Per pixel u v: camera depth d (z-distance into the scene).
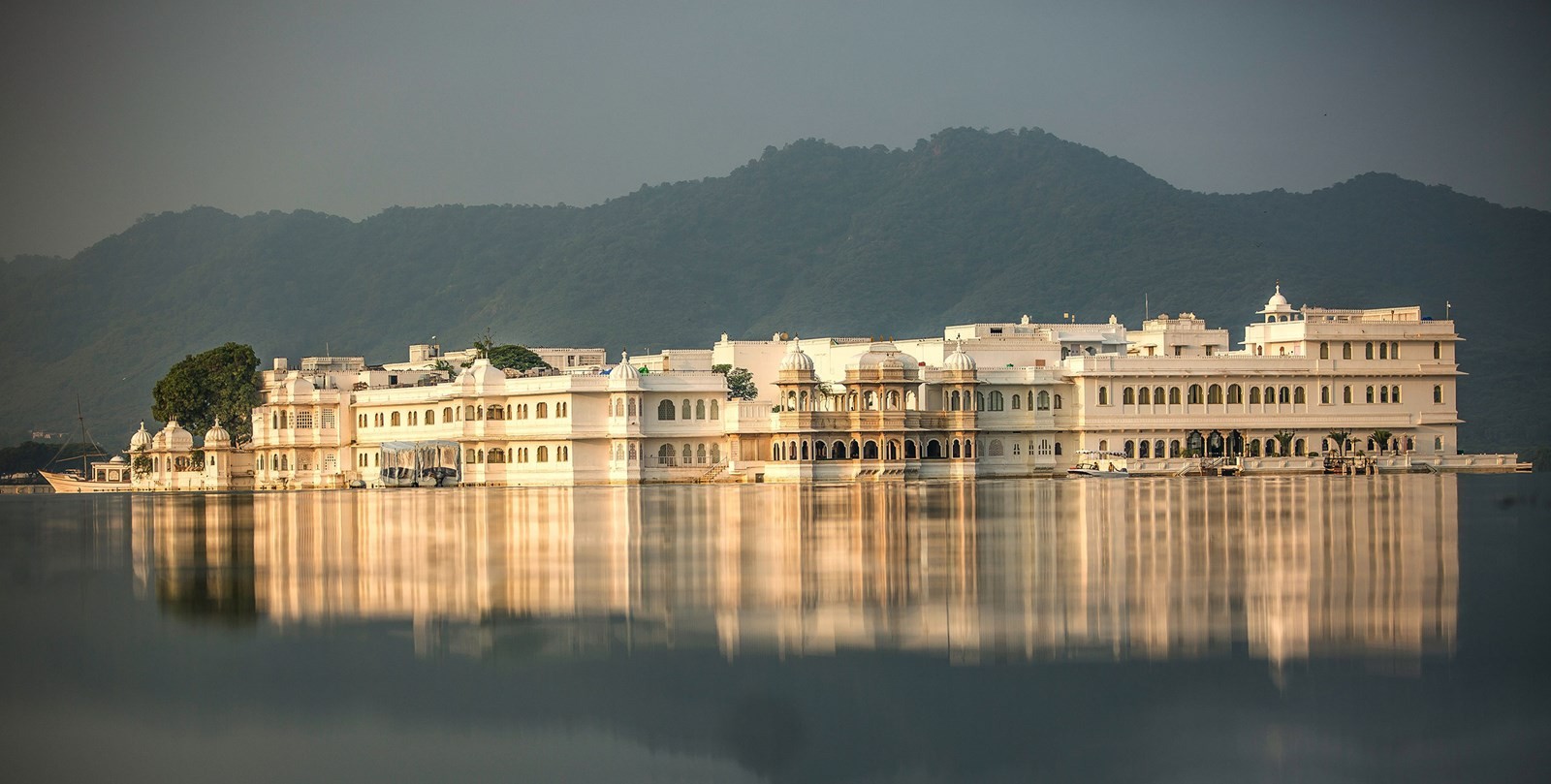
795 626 65.00
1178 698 53.78
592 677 57.03
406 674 58.25
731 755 48.72
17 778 47.44
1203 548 90.69
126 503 168.62
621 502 145.12
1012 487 165.00
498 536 105.00
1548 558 84.62
